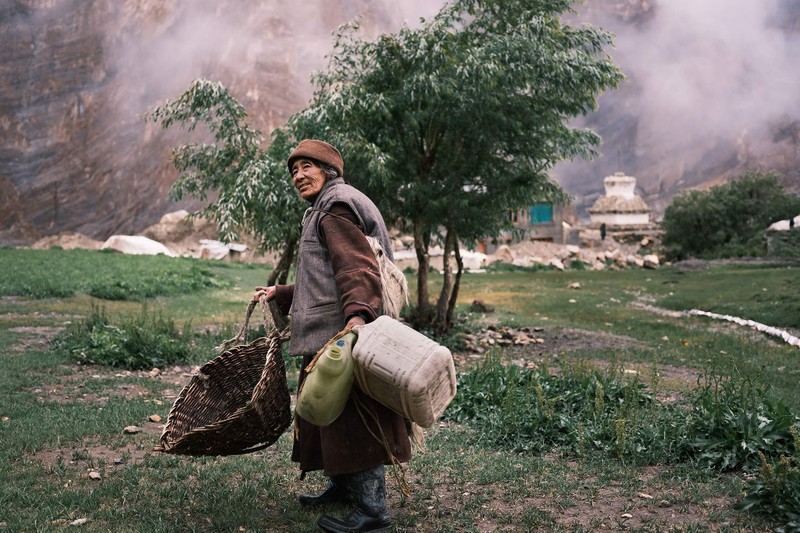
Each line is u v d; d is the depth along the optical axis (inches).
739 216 2037.4
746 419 195.5
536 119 457.4
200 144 442.0
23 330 460.4
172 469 179.3
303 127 416.2
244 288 935.0
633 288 989.2
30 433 209.0
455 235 487.8
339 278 130.6
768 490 151.9
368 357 123.5
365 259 131.6
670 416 221.8
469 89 425.7
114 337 363.6
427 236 506.9
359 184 442.3
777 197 2062.0
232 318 599.2
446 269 487.8
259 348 151.8
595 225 2723.9
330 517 137.2
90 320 421.7
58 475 172.6
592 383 254.7
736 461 184.9
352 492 152.4
